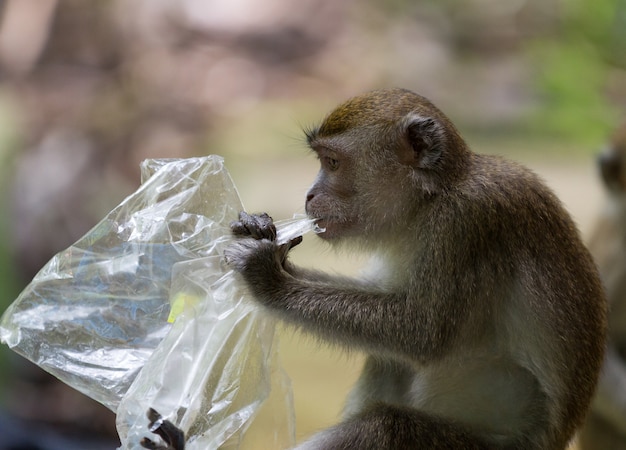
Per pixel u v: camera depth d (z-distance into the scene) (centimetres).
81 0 3444
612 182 1666
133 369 798
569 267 973
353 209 1009
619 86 3850
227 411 798
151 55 3522
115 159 2830
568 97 3766
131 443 771
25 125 2828
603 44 3969
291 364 2088
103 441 2031
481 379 988
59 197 2389
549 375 964
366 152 998
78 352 801
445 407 999
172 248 825
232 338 819
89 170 2559
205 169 874
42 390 2106
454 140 980
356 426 936
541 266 956
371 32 4109
